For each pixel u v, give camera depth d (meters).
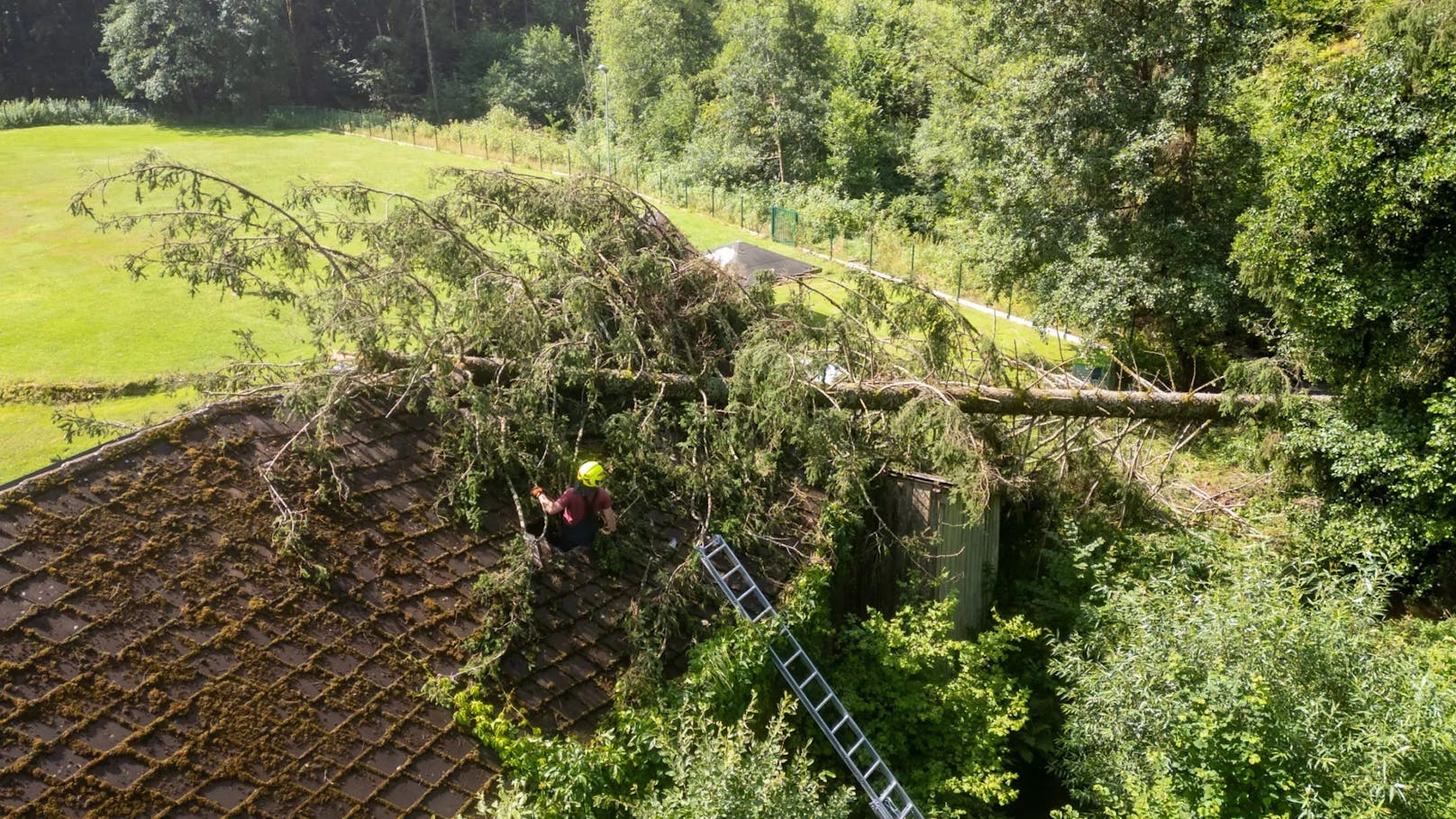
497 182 9.60
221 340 18.30
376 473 7.29
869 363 10.61
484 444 7.75
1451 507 12.21
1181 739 7.23
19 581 5.43
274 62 48.75
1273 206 12.90
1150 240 19.36
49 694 5.09
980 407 10.96
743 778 5.79
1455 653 9.41
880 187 41.22
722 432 9.09
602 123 50.22
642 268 9.55
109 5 51.16
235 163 34.59
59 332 18.27
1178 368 20.98
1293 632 7.34
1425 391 12.34
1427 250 11.90
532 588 7.16
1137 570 11.20
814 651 8.97
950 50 26.61
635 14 49.97
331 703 5.87
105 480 6.14
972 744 8.93
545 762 6.08
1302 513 13.16
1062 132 19.23
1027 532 11.90
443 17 59.78
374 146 39.50
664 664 7.36
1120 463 12.94
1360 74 12.17
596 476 7.64
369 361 7.83
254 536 6.39
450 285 9.15
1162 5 18.38
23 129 41.25
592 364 8.87
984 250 22.02
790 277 11.16
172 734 5.29
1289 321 13.42
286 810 5.34
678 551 8.23
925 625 9.35
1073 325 20.62
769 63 41.84
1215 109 19.14
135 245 24.00
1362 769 6.66
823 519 9.19
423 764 5.93
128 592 5.70
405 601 6.64
